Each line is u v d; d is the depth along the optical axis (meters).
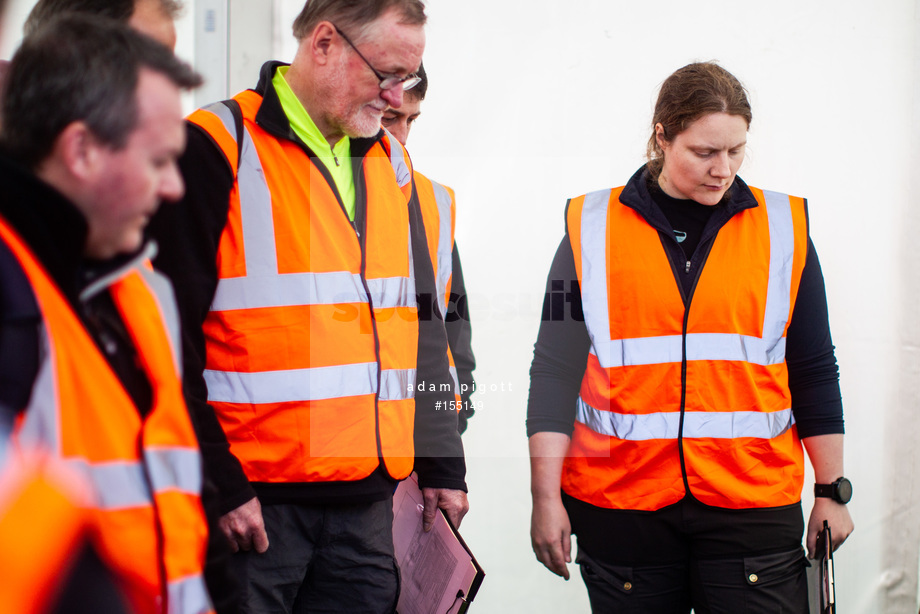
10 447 0.93
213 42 3.39
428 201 3.00
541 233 3.66
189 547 1.56
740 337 2.95
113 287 1.57
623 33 3.62
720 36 3.60
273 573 2.46
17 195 1.31
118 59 1.40
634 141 3.64
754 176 3.60
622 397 2.98
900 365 3.59
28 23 1.99
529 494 3.71
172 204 2.21
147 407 1.58
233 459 2.27
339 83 2.47
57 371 1.32
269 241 2.41
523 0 3.63
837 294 3.60
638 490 2.95
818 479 3.06
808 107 3.58
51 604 0.89
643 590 2.96
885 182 3.58
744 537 2.88
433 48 3.63
